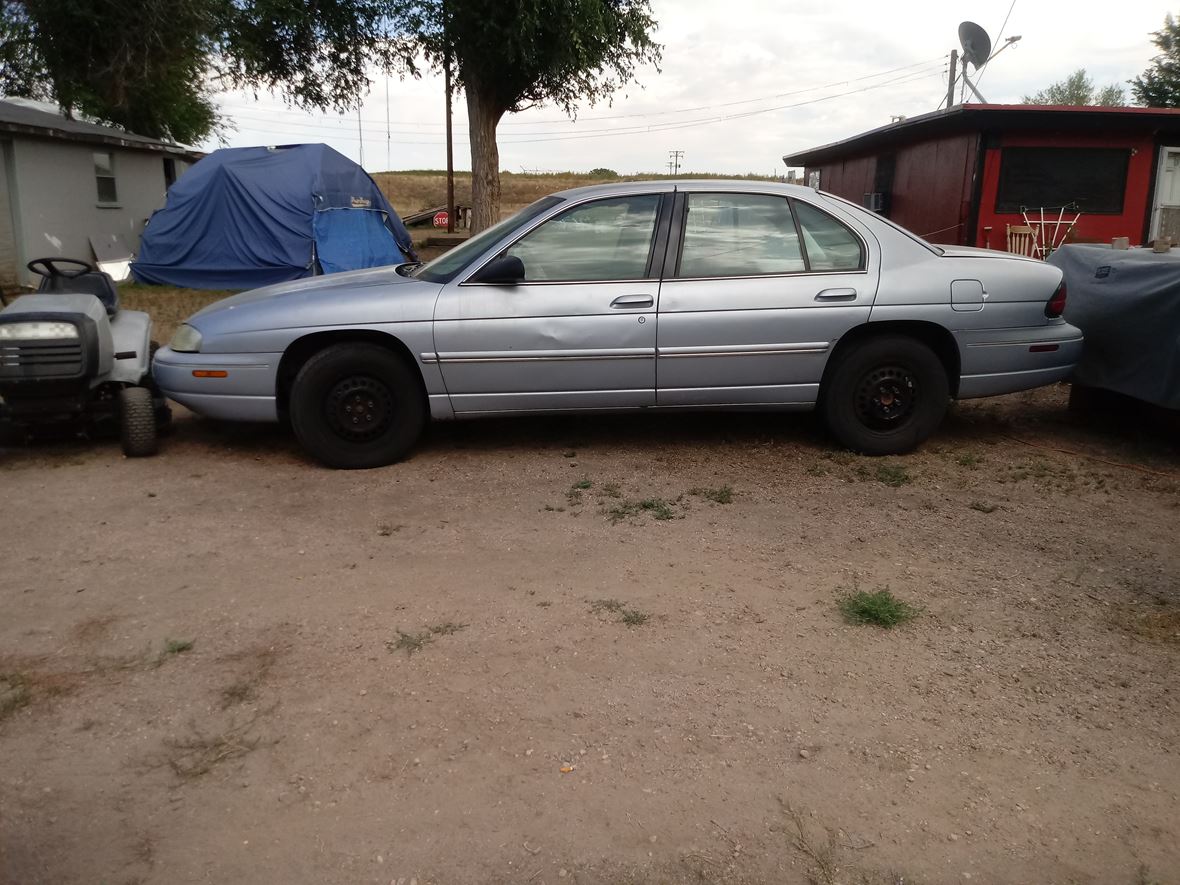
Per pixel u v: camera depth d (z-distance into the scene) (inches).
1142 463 232.7
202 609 151.0
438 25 616.1
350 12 631.8
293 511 198.4
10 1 563.8
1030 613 150.6
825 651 137.7
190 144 1167.6
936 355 235.3
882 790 107.4
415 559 171.8
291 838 99.8
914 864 96.5
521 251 226.4
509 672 131.3
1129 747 115.7
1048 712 123.0
